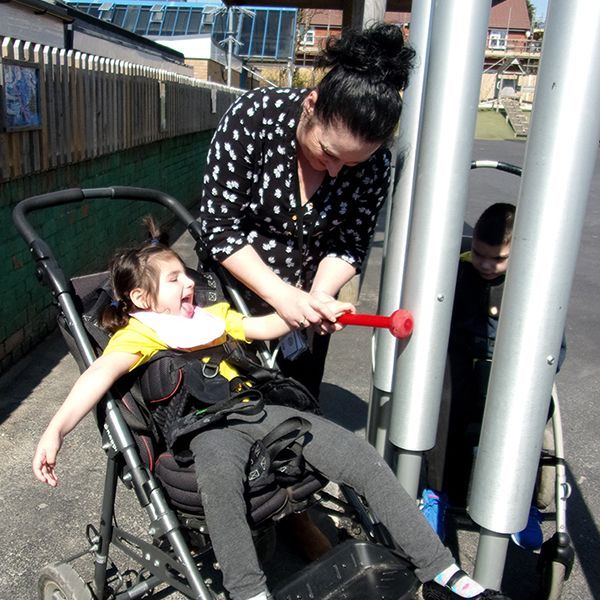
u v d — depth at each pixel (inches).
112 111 241.6
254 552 74.7
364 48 72.1
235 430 83.0
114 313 88.6
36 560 106.0
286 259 97.0
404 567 80.4
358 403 165.9
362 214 95.9
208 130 455.8
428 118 79.2
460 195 80.4
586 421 162.4
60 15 339.6
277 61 935.0
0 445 136.2
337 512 96.0
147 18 987.3
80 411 78.9
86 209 220.8
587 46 64.1
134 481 79.4
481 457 78.5
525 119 1459.2
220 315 95.1
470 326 103.7
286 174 89.0
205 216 92.9
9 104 157.4
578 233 70.0
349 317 79.6
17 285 171.2
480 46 77.0
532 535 96.9
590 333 225.3
